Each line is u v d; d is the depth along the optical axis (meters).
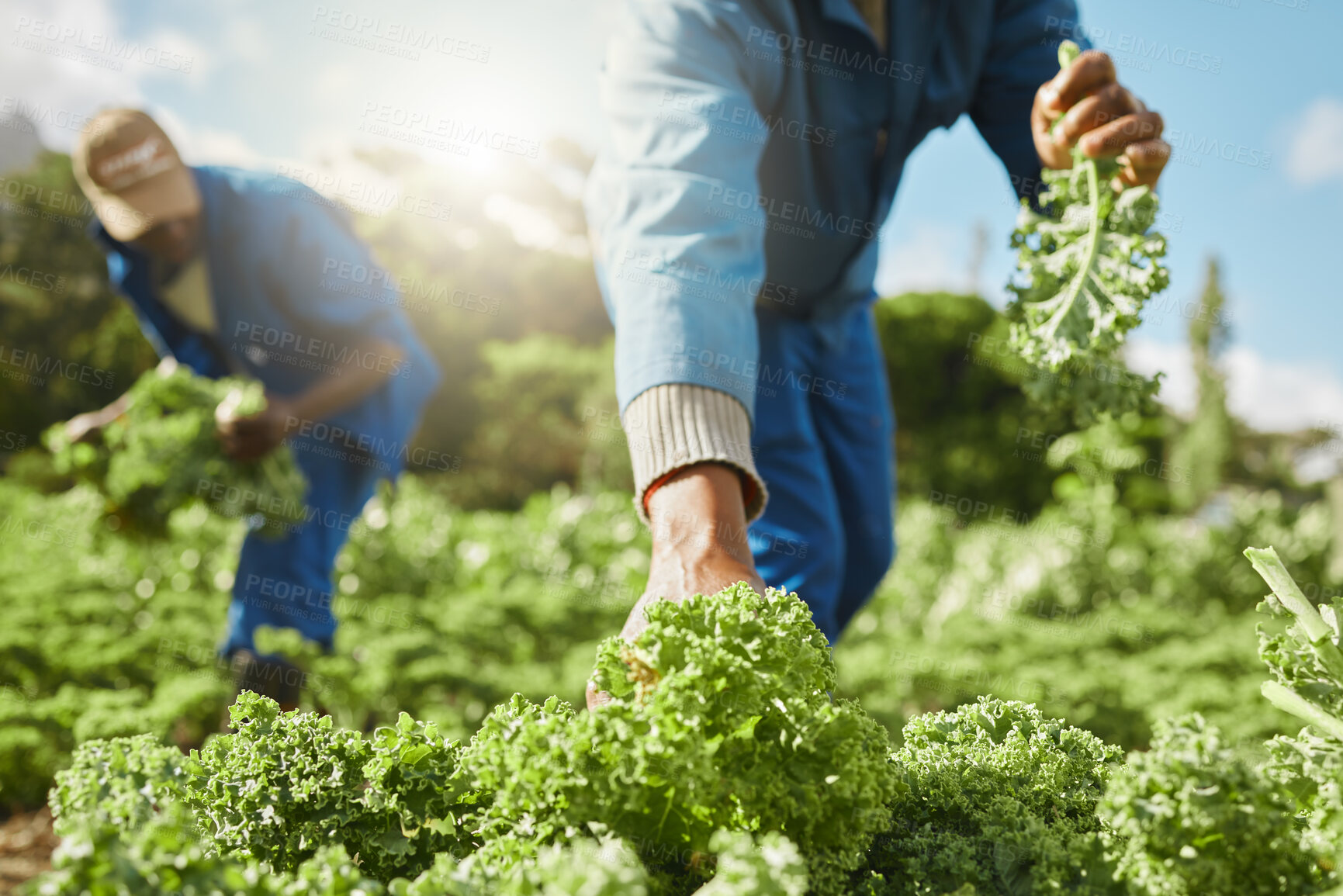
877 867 1.21
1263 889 0.97
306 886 0.89
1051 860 1.12
